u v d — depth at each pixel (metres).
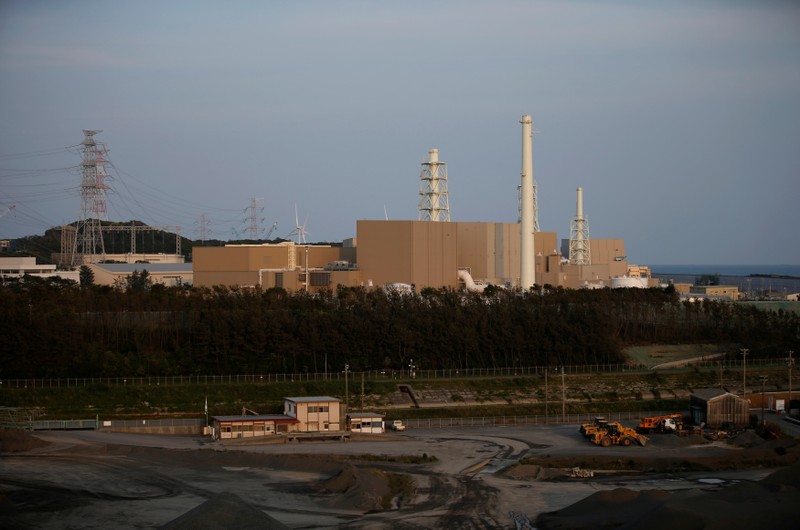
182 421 135.75
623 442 122.31
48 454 108.00
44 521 80.62
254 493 92.81
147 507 86.06
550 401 155.25
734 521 71.56
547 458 111.44
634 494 86.94
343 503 89.44
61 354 158.12
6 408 134.38
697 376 169.25
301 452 116.12
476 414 147.88
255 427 128.12
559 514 85.81
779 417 143.88
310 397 145.00
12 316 157.88
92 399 144.50
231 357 164.75
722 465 108.75
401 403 151.12
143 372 159.38
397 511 87.25
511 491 95.94
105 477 98.06
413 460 111.75
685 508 74.81
